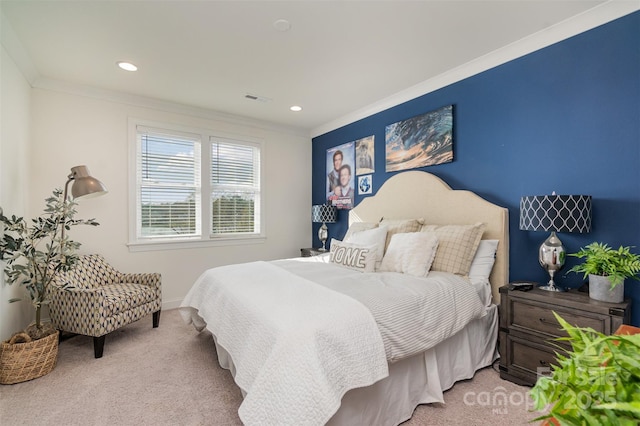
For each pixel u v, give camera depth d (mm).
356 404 1426
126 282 3119
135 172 3482
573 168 2100
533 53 2297
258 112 3992
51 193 3008
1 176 2195
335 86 3143
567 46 2121
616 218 1913
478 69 2629
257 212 4441
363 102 3615
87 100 3205
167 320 3268
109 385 2006
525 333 1946
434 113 2977
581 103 2062
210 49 2430
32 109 2912
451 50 2449
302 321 1389
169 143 3744
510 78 2436
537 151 2283
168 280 3703
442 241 2420
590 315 1670
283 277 2166
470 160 2715
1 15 1984
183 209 3854
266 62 2639
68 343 2658
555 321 1808
